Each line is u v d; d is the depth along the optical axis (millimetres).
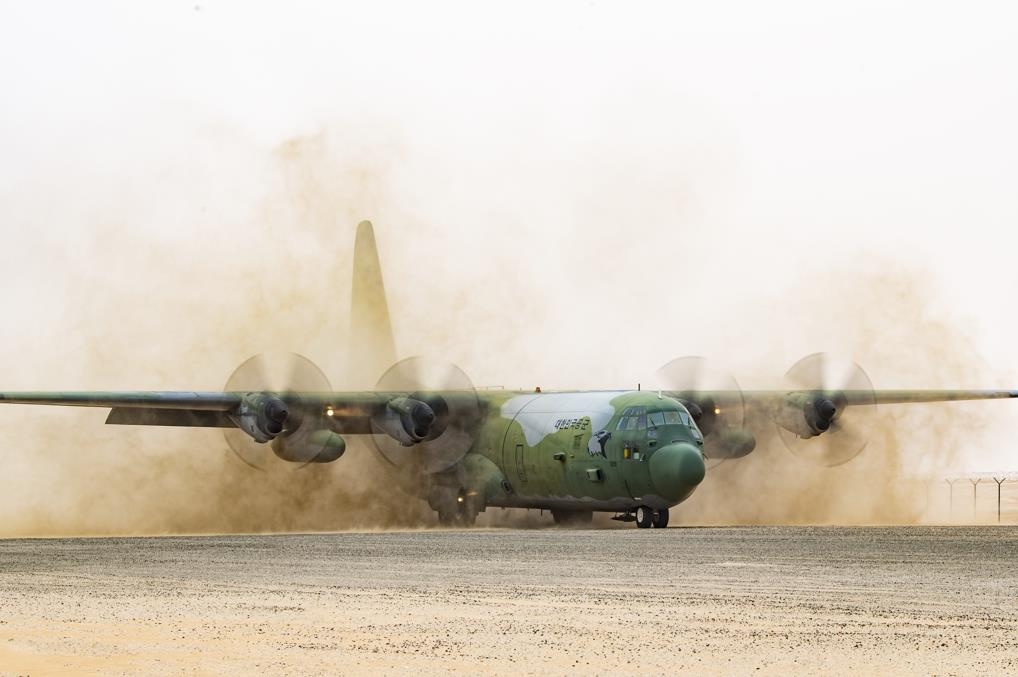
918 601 61844
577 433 124625
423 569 77938
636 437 118312
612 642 51062
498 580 71562
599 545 96250
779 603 61406
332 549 94250
